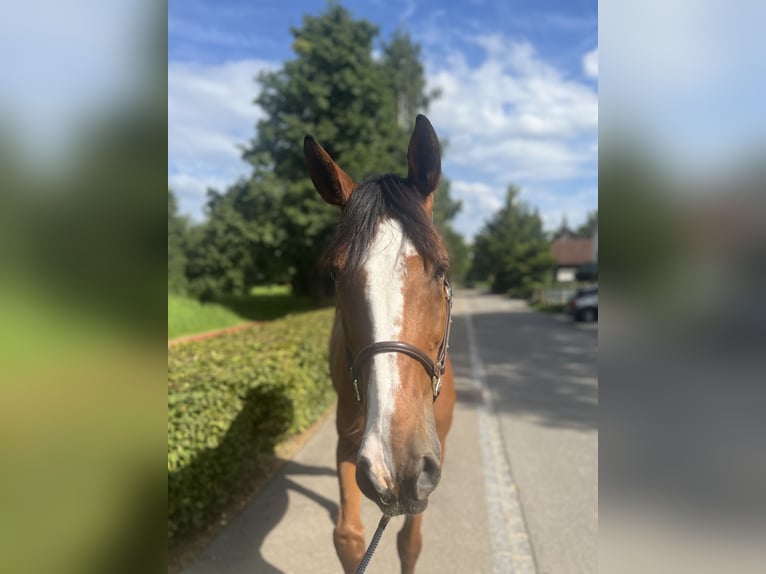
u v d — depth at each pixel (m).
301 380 5.25
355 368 1.63
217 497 3.53
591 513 3.71
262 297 30.33
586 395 7.45
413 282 1.61
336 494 4.03
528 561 3.10
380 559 3.15
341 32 19.28
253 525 3.53
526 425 5.94
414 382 1.53
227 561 3.08
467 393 7.62
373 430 1.45
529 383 8.32
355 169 18.12
